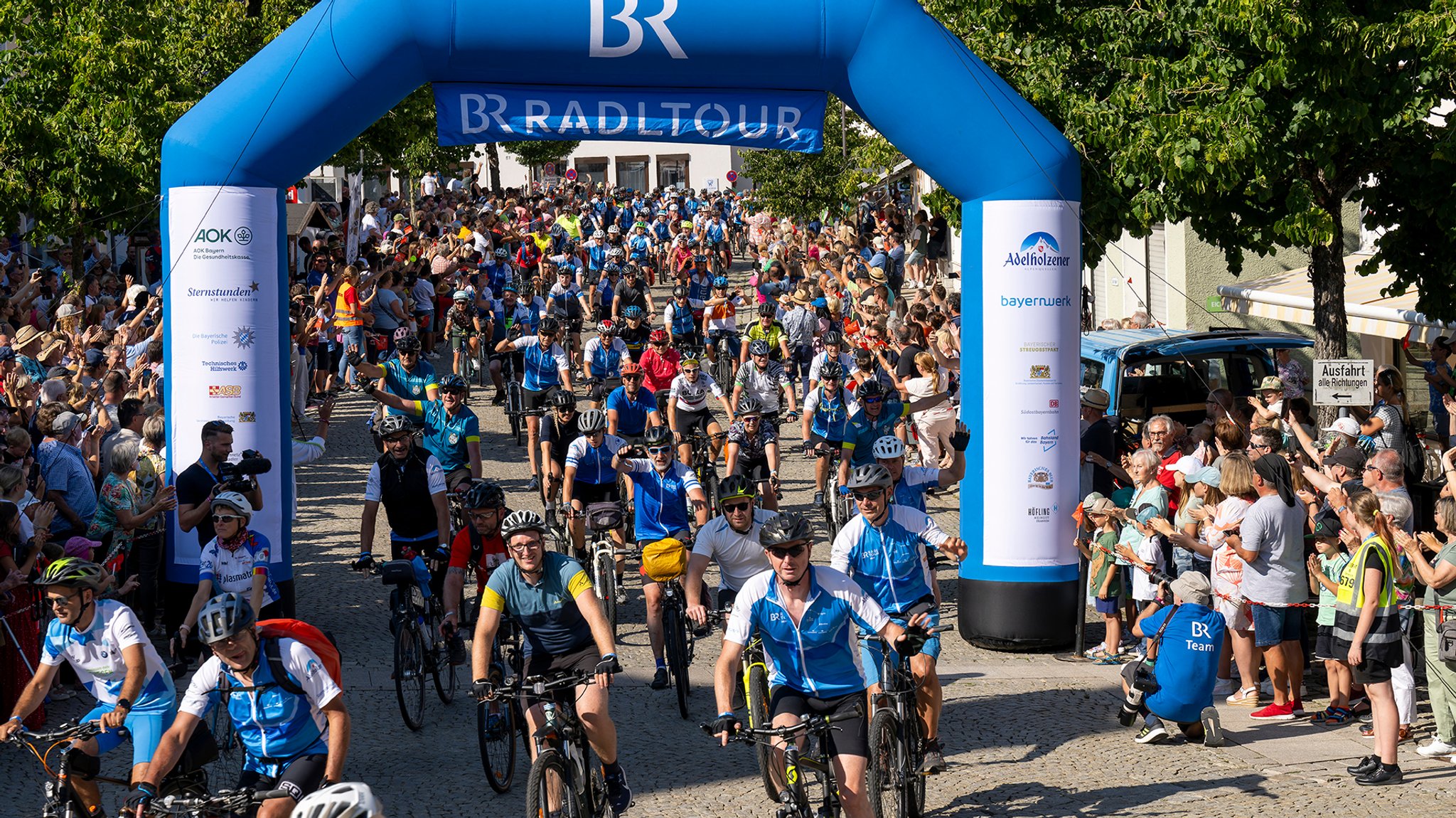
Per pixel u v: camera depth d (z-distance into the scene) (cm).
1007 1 1348
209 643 564
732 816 749
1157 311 2212
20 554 875
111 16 2088
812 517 1512
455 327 2389
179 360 1023
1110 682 1020
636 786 801
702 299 2648
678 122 1042
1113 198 1288
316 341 2108
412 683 902
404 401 1248
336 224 3061
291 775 579
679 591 976
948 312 2045
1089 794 784
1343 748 870
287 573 1050
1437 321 1444
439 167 4059
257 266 1016
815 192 3744
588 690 682
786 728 616
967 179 1059
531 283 2345
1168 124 1223
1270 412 1338
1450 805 758
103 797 779
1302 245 1343
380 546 1395
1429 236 1359
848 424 1270
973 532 1109
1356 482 948
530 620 684
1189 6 1273
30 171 1902
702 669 1045
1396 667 819
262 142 1002
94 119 1973
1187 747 874
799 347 2119
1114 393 1445
